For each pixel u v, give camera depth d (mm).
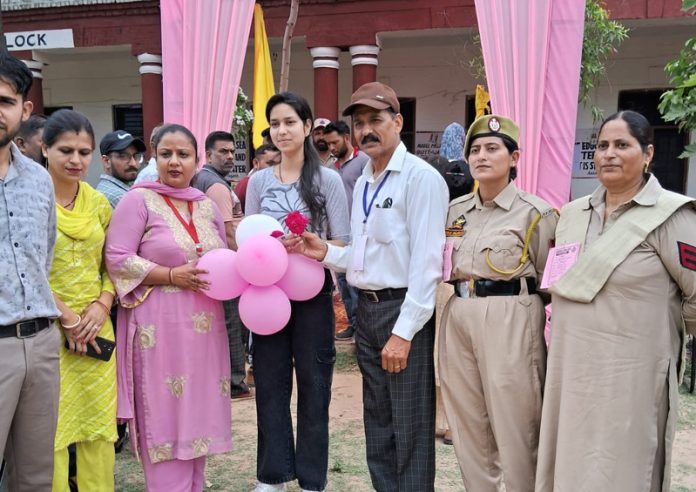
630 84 9281
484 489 2570
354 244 2660
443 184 2543
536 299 2434
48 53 10273
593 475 2143
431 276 2455
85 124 2502
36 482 2320
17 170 2145
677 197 2131
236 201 4328
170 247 2625
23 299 2113
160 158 2686
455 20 8203
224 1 5449
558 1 4805
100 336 2607
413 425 2582
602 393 2141
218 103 5504
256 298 2682
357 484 3244
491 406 2395
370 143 2551
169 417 2643
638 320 2113
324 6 8508
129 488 3209
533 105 4910
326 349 2902
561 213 2410
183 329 2629
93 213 2605
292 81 10453
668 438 2146
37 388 2207
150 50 9297
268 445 2922
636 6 7824
